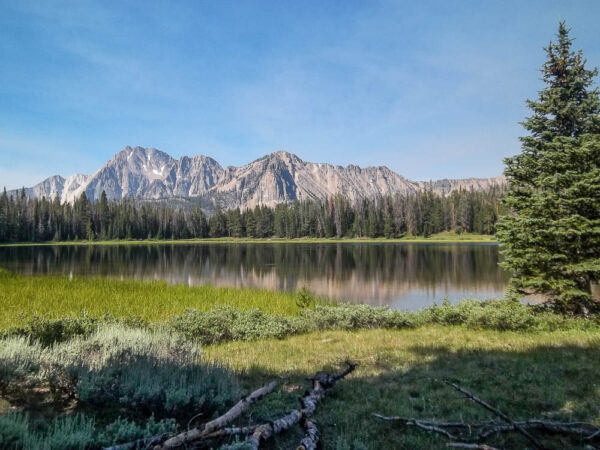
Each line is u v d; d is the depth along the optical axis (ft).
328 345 36.55
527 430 16.80
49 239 510.58
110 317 42.63
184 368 21.22
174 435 14.46
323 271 149.69
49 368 19.84
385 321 47.93
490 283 110.73
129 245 444.96
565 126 48.70
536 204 44.96
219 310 49.49
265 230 617.21
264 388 20.26
